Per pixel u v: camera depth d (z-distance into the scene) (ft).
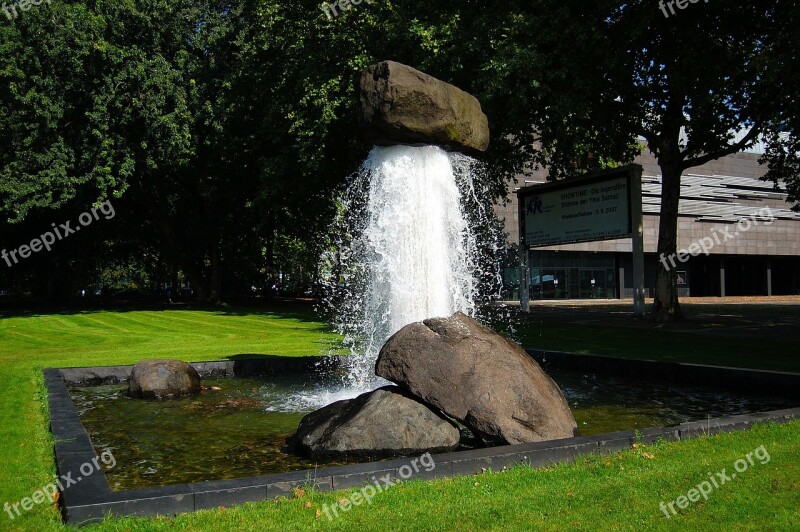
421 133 29.14
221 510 14.75
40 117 96.89
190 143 103.65
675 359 41.81
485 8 70.79
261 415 29.07
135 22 101.96
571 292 165.27
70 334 72.38
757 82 65.41
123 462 21.40
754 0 58.54
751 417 22.68
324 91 76.89
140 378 34.01
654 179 176.86
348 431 21.04
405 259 33.17
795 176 86.28
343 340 62.34
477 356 22.29
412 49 72.54
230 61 106.73
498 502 15.34
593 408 29.37
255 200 94.89
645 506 15.07
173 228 136.05
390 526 13.87
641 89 66.23
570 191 86.58
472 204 78.54
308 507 14.88
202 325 83.97
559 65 63.72
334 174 92.17
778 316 85.61
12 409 28.19
